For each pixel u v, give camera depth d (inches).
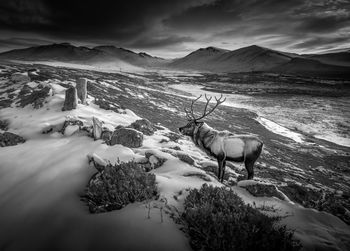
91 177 257.9
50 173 273.4
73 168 281.4
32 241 173.2
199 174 269.9
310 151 913.5
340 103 2377.0
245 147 276.2
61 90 781.9
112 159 305.4
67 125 463.5
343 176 666.2
